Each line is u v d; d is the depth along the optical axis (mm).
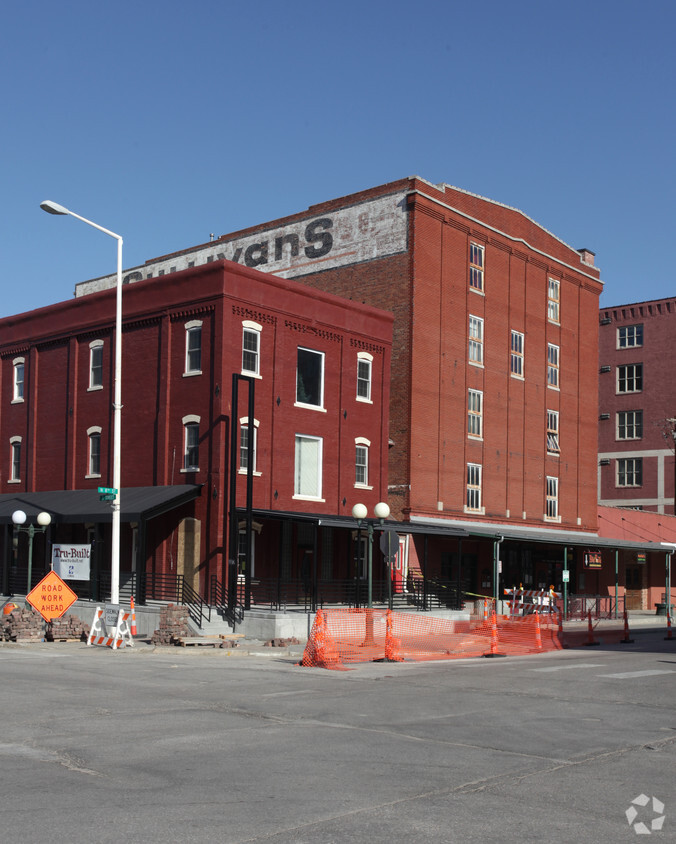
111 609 26203
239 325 34750
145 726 12555
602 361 71625
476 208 46031
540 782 9445
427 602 39188
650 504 67750
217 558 32938
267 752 10789
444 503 42688
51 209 27031
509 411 47156
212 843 7266
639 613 53625
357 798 8695
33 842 7230
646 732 12586
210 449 33875
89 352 39250
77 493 37688
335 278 45156
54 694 15742
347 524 32250
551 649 28516
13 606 28781
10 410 42344
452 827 7770
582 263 53625
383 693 16312
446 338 43562
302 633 30203
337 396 38375
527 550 47969
